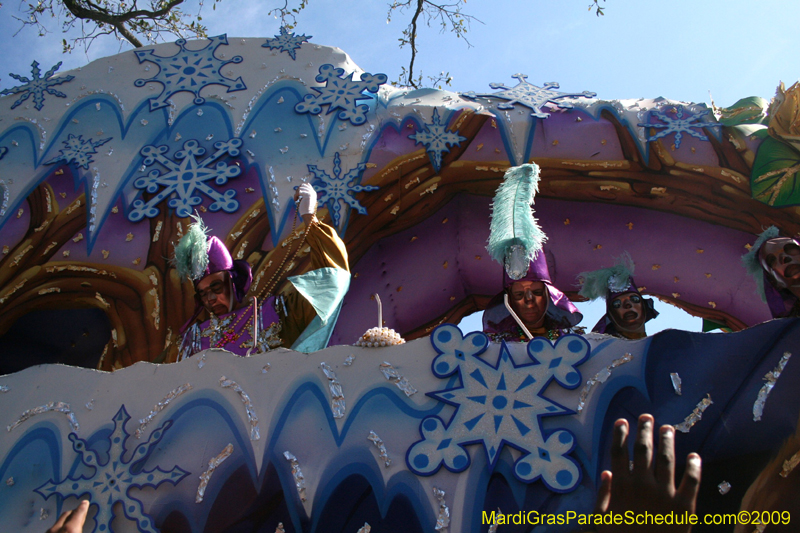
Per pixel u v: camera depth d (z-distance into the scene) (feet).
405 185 25.03
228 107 26.11
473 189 25.81
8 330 23.32
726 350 14.33
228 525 14.19
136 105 26.32
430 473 13.94
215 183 24.16
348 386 15.25
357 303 25.63
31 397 16.51
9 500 15.23
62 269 23.08
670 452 11.34
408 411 14.79
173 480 14.80
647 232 25.98
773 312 18.11
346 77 26.76
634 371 14.46
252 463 14.71
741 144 24.70
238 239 23.15
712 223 25.29
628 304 21.07
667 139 25.07
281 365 15.72
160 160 24.75
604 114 25.88
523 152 25.39
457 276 27.43
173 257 22.91
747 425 13.53
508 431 14.21
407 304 27.02
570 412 14.25
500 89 27.50
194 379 15.96
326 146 25.05
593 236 26.32
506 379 14.78
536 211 26.35
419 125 25.48
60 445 15.76
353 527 13.75
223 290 19.80
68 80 27.25
